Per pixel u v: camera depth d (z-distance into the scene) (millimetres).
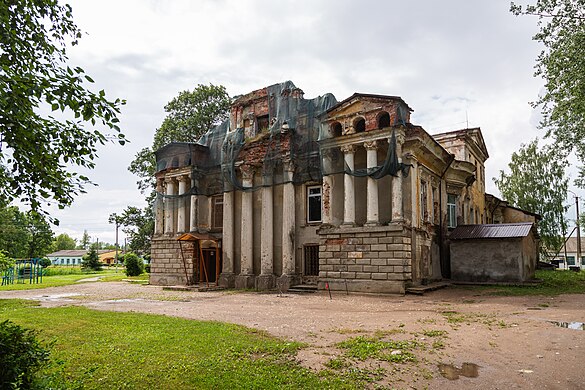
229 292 26094
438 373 7656
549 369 7855
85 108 6398
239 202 31266
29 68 6695
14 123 5867
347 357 8414
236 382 6742
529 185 47906
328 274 24500
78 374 7113
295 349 8977
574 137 23625
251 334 10680
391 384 6984
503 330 11211
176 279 32438
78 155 6766
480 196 38781
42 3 7363
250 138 30094
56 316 13859
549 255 49438
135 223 46156
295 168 28078
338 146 25469
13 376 5195
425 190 26359
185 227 32969
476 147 37781
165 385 6625
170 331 10945
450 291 22438
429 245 26141
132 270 48062
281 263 28422
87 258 69812
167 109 42469
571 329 11156
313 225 27344
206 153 33656
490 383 7168
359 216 25125
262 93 30703
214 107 41812
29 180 6496
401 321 12945
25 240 56531
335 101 27406
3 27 6590
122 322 12523
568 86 19562
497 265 24656
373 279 22922
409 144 24016
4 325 5906
